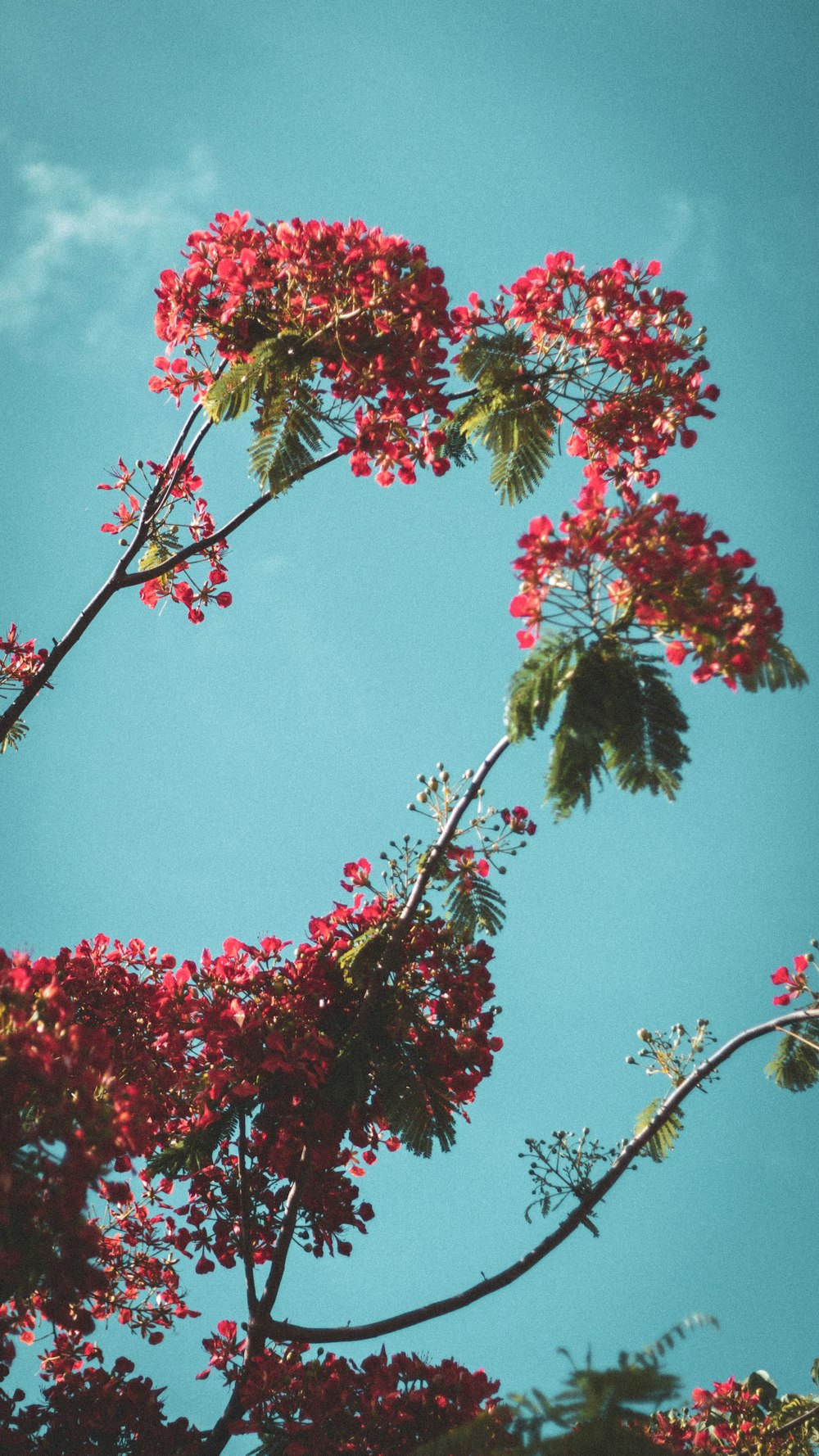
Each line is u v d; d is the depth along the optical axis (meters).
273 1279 5.50
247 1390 5.24
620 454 6.70
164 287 6.10
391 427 6.08
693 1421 6.51
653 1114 5.64
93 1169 4.01
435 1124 5.34
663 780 4.05
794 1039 5.49
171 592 7.74
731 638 4.20
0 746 6.82
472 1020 5.75
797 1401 6.51
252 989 5.89
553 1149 5.70
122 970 6.00
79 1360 6.17
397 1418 5.12
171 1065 5.77
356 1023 5.55
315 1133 5.71
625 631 4.30
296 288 5.86
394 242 5.88
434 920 5.68
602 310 6.43
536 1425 3.51
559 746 4.09
